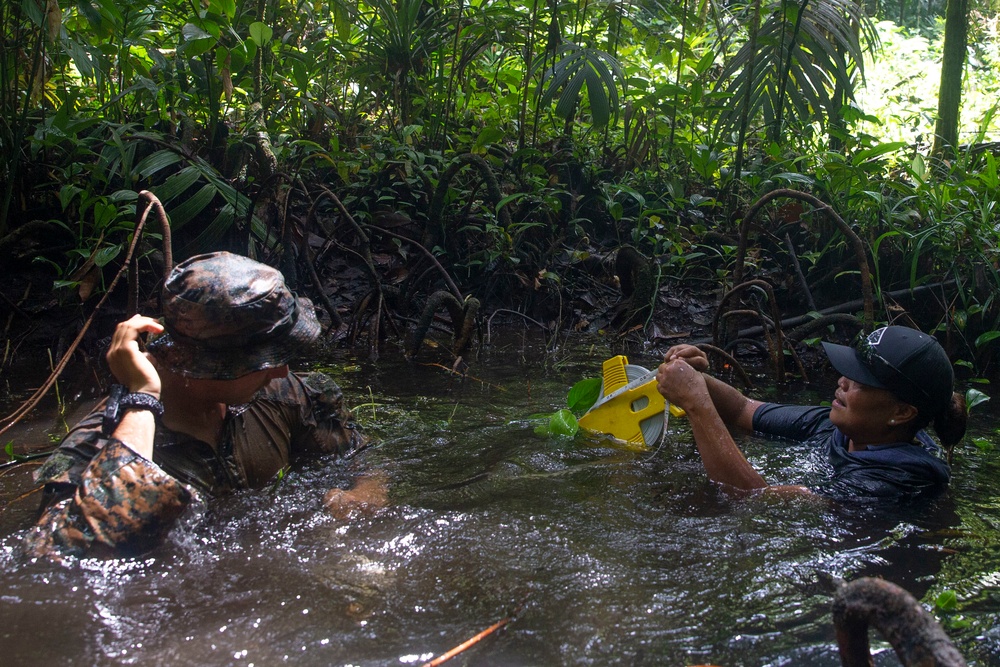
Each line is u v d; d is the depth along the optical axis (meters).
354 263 5.42
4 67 4.38
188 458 2.47
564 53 6.45
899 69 10.01
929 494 2.80
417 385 4.06
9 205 4.57
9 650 1.75
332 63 6.28
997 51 11.12
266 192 4.98
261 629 1.85
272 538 2.29
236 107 5.56
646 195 6.07
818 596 2.04
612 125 6.94
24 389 3.73
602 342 5.09
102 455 2.20
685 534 2.38
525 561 2.19
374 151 5.75
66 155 4.69
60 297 4.46
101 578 2.05
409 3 5.99
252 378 2.36
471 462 2.97
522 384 4.13
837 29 5.79
